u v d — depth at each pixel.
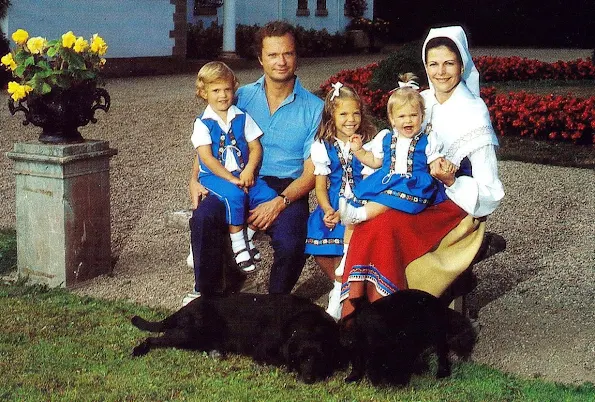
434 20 29.55
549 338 4.75
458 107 4.51
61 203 5.41
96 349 4.38
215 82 4.80
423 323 4.00
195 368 4.16
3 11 14.88
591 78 15.50
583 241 6.73
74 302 5.18
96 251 5.72
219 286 4.88
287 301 4.23
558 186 8.37
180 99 13.33
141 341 4.49
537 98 10.73
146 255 6.36
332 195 4.74
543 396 3.91
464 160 4.61
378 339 3.94
